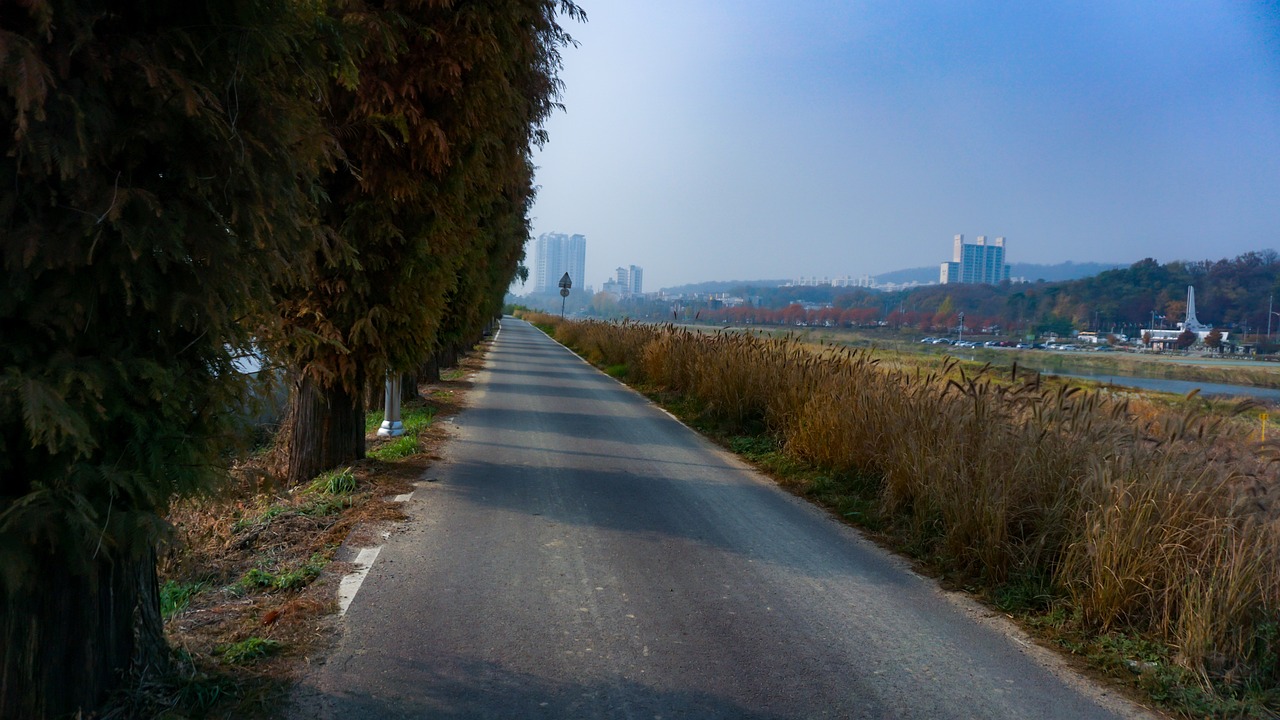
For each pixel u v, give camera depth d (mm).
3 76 2340
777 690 3854
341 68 3984
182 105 2816
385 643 4164
